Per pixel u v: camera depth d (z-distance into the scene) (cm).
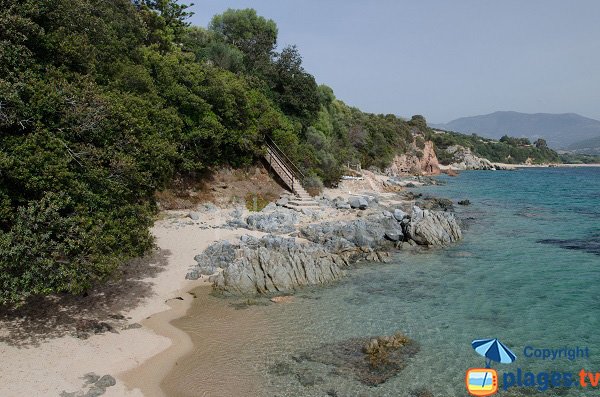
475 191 7281
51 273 1396
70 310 1811
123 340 1639
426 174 11706
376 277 2484
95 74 2300
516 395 1344
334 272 2444
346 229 3145
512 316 1934
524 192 7100
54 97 1545
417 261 2822
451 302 2100
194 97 3522
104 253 1617
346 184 5944
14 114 1437
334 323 1844
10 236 1300
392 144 10756
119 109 1878
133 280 2222
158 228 3047
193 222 3247
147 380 1390
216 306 2016
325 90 7088
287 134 4656
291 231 3241
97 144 1795
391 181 7994
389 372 1452
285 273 2280
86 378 1361
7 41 1512
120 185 1738
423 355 1569
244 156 4269
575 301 2112
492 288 2303
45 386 1292
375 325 1828
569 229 3838
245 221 3453
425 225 3266
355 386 1369
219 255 2584
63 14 1839
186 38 5116
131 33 3497
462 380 1410
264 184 4288
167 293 2128
